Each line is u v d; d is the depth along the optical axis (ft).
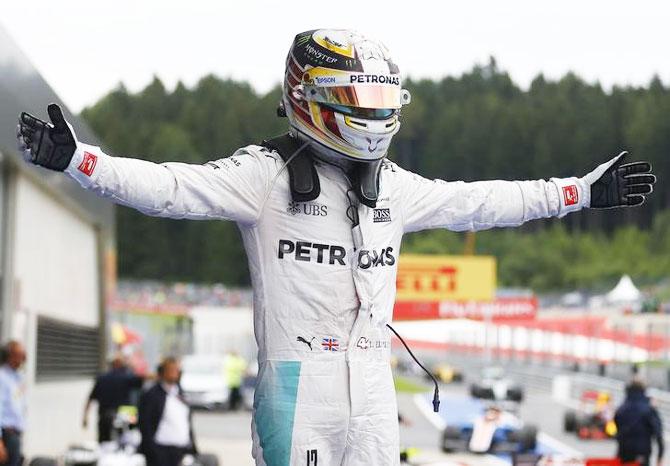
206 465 79.77
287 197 26.40
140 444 76.64
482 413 146.51
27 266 118.52
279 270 26.37
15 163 106.63
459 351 481.46
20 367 79.05
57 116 24.04
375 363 26.73
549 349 395.55
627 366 324.80
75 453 81.66
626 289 461.37
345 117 25.89
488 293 223.51
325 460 26.20
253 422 26.94
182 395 78.59
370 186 26.61
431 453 141.79
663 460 133.28
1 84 91.66
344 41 26.32
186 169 25.75
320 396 26.14
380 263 26.96
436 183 28.17
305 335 26.30
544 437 174.50
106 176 24.58
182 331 438.81
